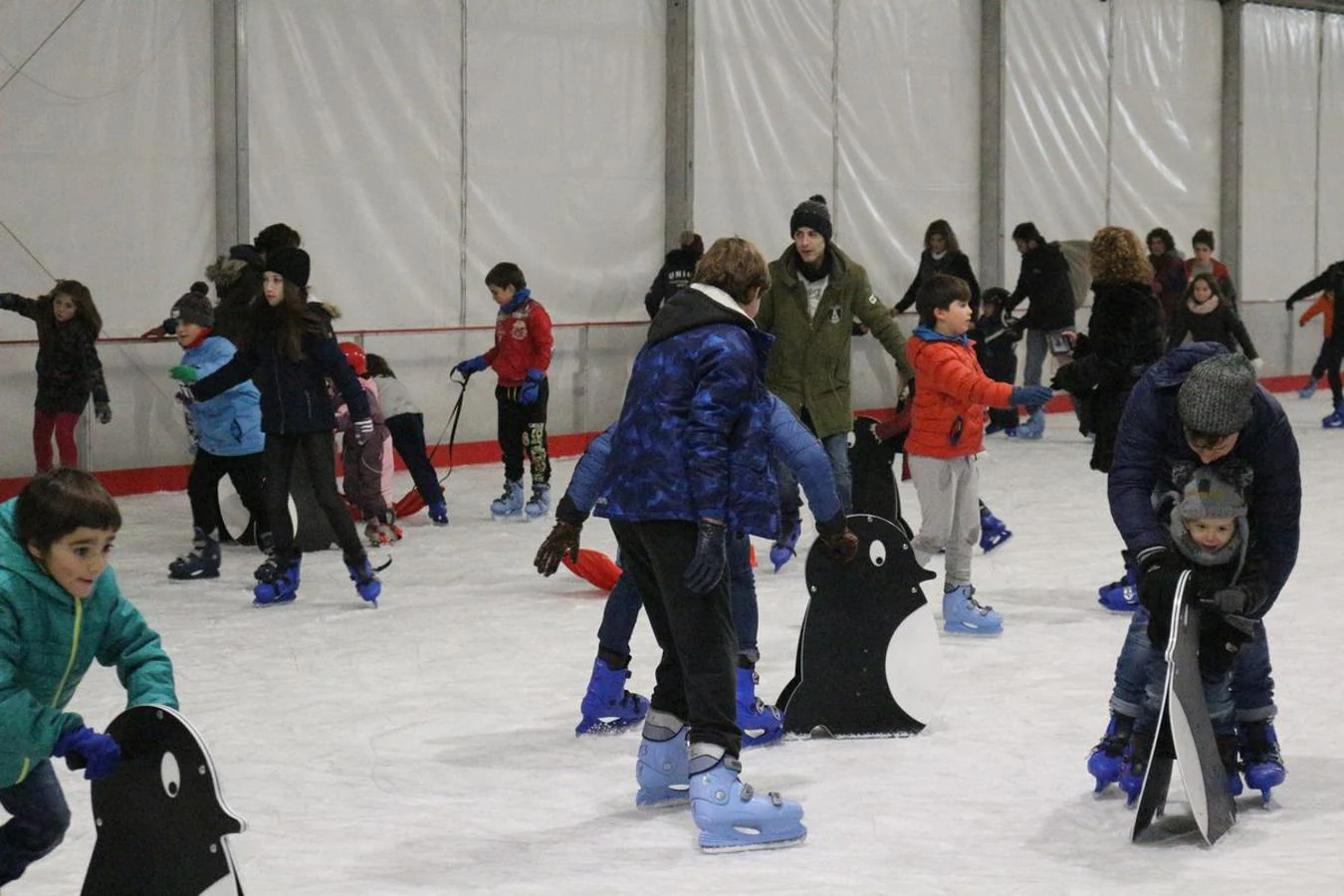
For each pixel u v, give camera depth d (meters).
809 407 8.70
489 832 4.77
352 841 4.69
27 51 12.62
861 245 18.64
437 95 15.05
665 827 4.81
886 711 5.78
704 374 4.49
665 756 4.95
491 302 15.63
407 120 14.86
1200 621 4.61
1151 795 4.55
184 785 3.35
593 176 16.28
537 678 6.79
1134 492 4.64
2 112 12.53
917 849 4.57
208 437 9.31
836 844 4.62
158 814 3.42
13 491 11.90
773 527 4.55
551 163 15.94
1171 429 4.61
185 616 8.16
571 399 15.28
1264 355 21.80
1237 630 4.58
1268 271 23.59
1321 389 22.47
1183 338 14.48
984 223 19.84
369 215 14.68
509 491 11.69
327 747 5.75
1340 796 5.05
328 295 14.45
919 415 7.32
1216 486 4.44
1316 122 24.09
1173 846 4.57
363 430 8.26
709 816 4.55
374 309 14.78
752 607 5.63
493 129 15.49
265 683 6.73
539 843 4.66
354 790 5.21
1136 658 4.89
